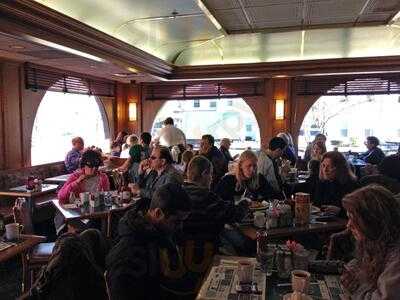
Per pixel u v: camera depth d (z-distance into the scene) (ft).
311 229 8.69
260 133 27.30
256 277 5.83
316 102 26.55
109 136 28.68
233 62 24.97
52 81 22.29
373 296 4.08
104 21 16.03
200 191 7.17
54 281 4.55
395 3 14.96
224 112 32.42
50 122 24.56
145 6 15.12
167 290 5.60
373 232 4.23
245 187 11.34
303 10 15.75
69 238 4.89
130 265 5.09
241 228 8.82
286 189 13.53
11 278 12.46
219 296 5.19
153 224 5.37
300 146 27.14
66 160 20.25
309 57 23.93
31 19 11.80
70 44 14.30
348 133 30.83
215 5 14.90
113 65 19.89
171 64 24.57
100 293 4.71
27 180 17.25
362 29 19.57
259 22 17.37
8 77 19.24
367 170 15.61
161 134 18.80
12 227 8.82
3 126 19.02
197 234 6.64
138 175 15.23
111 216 11.93
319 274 5.91
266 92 26.96
